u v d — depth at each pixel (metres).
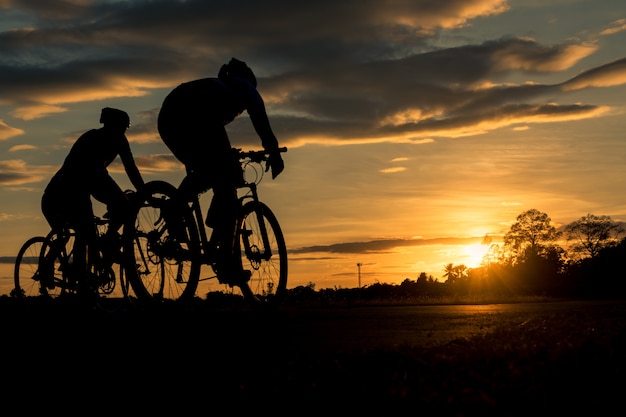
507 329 5.96
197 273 7.32
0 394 3.75
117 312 8.13
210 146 7.12
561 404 3.54
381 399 3.30
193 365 4.39
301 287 12.58
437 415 3.14
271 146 7.38
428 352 4.38
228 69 7.72
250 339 5.56
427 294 19.06
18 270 9.95
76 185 8.92
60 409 3.45
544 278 74.44
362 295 14.45
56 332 6.12
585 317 7.13
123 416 3.30
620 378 3.94
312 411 3.21
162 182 7.46
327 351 4.87
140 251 7.54
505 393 3.56
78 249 8.95
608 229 80.31
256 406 3.29
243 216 7.31
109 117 8.91
